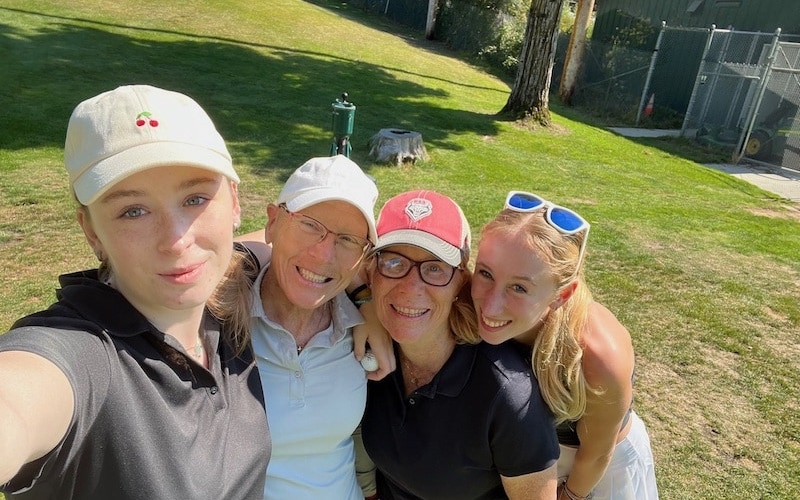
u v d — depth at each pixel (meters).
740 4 7.72
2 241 2.52
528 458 0.85
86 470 0.58
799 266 3.32
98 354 0.59
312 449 0.88
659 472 1.74
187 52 6.21
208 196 0.64
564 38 9.47
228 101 4.95
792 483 1.74
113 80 4.93
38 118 3.92
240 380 0.78
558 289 0.83
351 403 0.89
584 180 4.59
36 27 6.07
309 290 0.82
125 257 0.61
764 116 6.17
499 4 10.64
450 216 0.87
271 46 7.14
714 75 6.86
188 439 0.64
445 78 7.82
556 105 8.48
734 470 1.77
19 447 0.47
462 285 0.89
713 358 2.33
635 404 2.03
